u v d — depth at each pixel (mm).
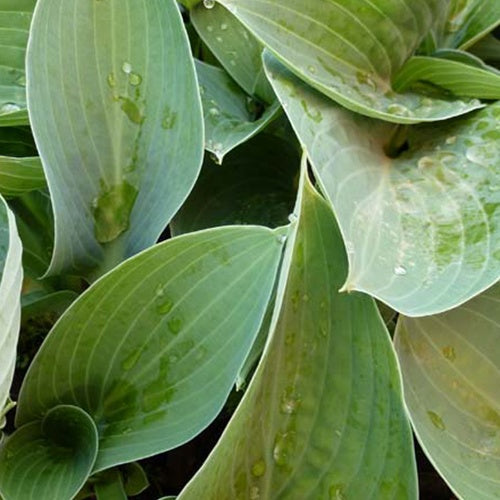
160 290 1163
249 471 1145
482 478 1165
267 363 1129
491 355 1202
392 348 1130
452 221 1186
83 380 1183
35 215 1298
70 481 1161
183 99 1216
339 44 1239
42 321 1291
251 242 1155
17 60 1285
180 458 1307
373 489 1137
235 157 1322
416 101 1271
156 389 1180
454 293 1134
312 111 1212
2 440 1183
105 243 1249
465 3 1337
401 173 1229
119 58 1219
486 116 1249
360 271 1126
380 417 1140
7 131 1296
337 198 1165
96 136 1225
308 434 1154
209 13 1335
